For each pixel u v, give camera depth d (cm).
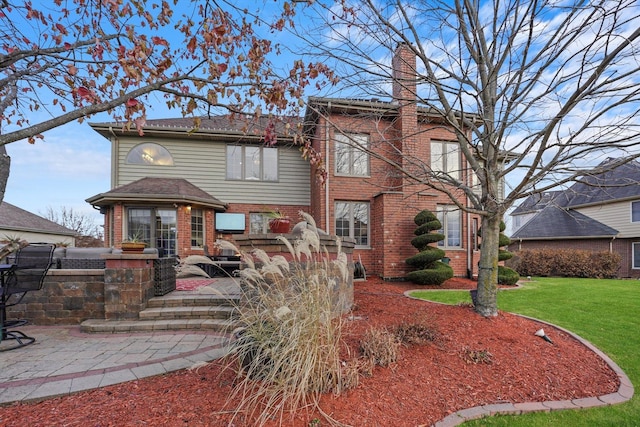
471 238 1015
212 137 1121
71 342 407
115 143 1073
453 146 1029
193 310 498
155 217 1002
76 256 724
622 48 281
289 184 1201
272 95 304
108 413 231
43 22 317
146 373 299
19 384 277
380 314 452
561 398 282
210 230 1101
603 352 382
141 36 272
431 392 273
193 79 277
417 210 948
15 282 414
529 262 1422
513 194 392
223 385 271
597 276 1324
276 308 276
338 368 263
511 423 247
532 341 380
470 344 353
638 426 247
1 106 342
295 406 229
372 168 966
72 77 329
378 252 963
